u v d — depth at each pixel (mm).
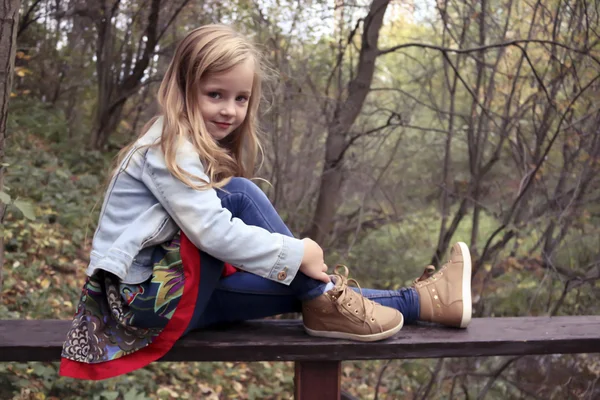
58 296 4684
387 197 7000
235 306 1960
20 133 7391
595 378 4566
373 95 7266
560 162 5859
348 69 6574
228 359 1884
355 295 1917
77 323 1771
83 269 5246
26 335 1960
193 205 1707
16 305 4219
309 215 6906
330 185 6578
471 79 6637
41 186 6188
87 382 3340
